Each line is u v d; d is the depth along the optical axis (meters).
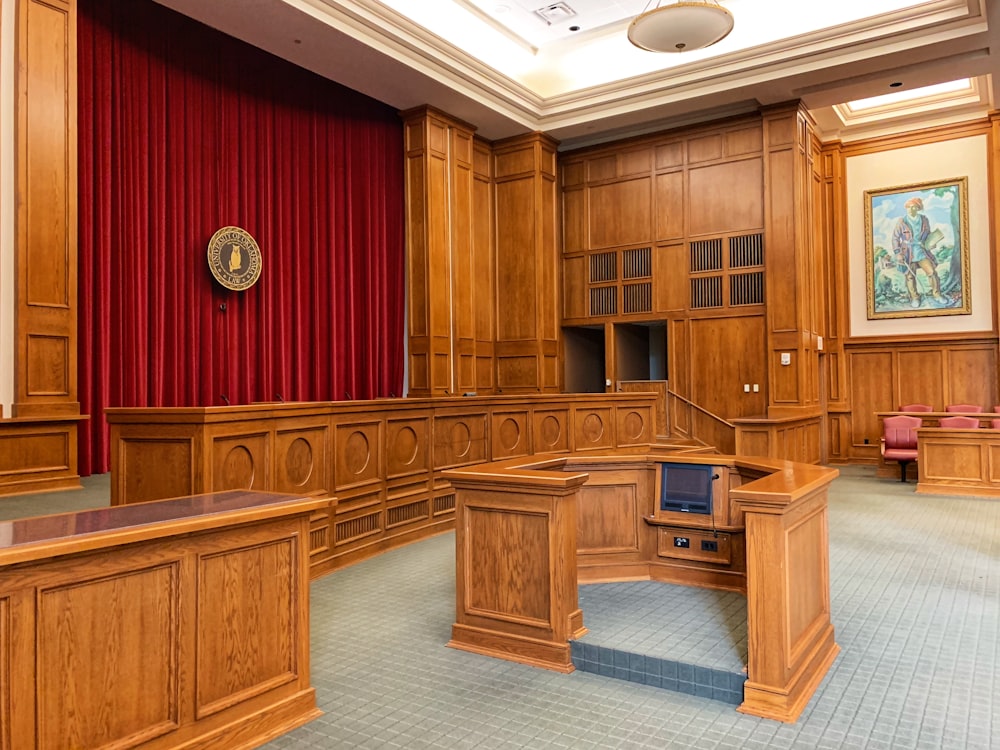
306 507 3.16
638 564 4.97
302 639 3.21
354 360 10.33
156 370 7.99
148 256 8.00
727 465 4.77
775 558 3.22
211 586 2.85
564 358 12.74
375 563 5.98
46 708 2.32
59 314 6.48
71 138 6.60
